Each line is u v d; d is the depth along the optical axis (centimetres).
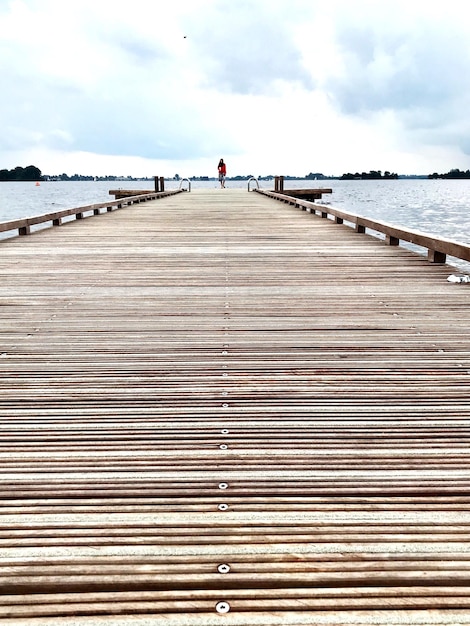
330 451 169
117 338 284
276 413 196
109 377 231
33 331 297
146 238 679
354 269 470
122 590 116
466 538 130
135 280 427
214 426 185
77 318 321
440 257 496
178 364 245
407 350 264
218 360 250
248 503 143
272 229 771
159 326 304
